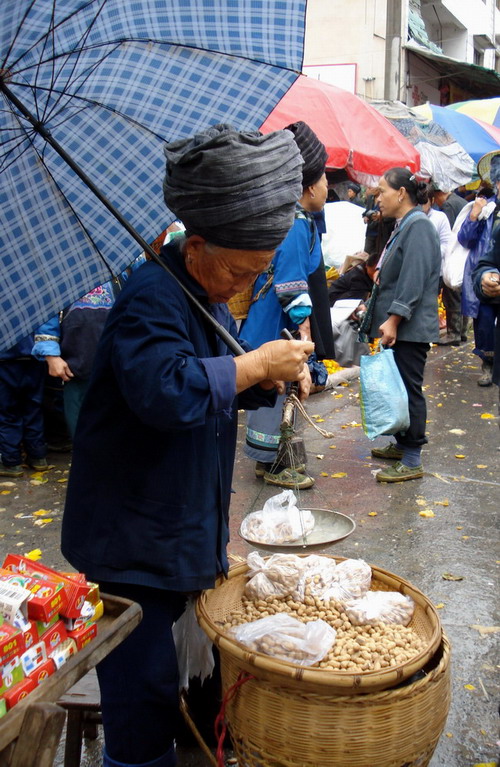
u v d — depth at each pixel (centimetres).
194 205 169
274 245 175
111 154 205
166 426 170
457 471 532
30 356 525
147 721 201
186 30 194
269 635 201
